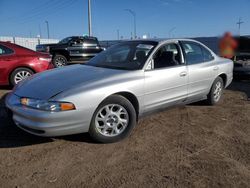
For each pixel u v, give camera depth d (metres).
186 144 4.56
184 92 5.62
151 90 4.94
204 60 6.22
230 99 7.38
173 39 5.66
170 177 3.61
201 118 5.77
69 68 5.24
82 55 18.09
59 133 4.11
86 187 3.38
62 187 3.38
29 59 8.41
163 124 5.39
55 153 4.17
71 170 3.73
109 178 3.57
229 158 4.13
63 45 17.58
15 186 3.38
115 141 4.57
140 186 3.42
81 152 4.21
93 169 3.76
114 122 4.54
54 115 3.99
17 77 8.37
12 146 4.37
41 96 4.12
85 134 4.82
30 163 3.88
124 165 3.88
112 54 5.58
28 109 4.14
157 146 4.46
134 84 4.68
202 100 6.54
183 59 5.65
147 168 3.81
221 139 4.79
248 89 8.78
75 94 4.11
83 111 4.15
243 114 6.09
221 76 6.76
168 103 5.34
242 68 9.75
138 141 4.62
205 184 3.47
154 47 5.25
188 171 3.76
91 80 4.45
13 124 5.21
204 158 4.11
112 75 4.64
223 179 3.59
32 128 4.09
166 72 5.18
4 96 7.42
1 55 8.23
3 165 3.83
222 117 5.87
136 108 4.85
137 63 5.04
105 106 4.42
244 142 4.70
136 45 5.49
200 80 5.96
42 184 3.43
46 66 8.67
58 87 4.26
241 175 3.69
